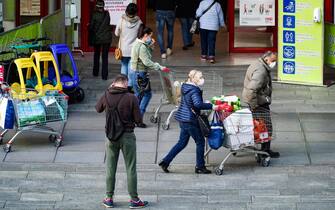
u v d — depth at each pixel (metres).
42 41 34.31
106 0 41.16
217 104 25.83
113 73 37.72
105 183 25.33
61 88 31.34
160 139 29.08
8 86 28.72
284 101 33.38
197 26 40.12
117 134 22.75
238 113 25.72
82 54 40.66
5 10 42.34
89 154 27.62
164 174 26.05
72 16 39.28
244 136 25.86
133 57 29.78
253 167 26.64
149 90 29.98
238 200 24.03
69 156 27.45
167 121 29.91
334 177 25.78
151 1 51.44
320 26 34.88
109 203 23.41
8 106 27.52
